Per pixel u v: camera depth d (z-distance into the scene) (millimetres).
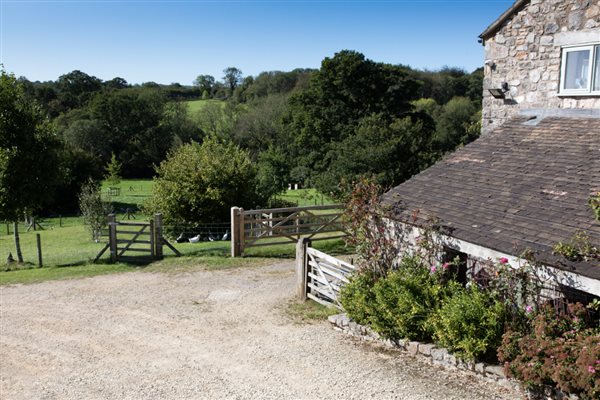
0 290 12914
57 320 10500
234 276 13602
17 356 8703
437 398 6676
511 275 6910
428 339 8188
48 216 41625
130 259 15648
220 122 58812
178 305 11328
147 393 7281
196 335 9516
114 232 15602
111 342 9258
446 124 45188
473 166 10055
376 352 8344
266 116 52531
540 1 10672
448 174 10117
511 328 6945
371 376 7469
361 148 28078
